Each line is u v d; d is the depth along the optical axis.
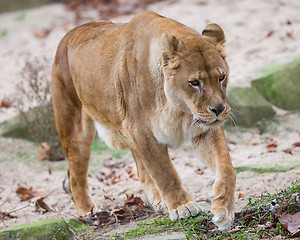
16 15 26.06
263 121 14.94
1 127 15.34
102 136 10.30
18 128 15.21
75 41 10.36
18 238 8.41
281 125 14.83
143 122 8.64
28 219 10.76
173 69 7.88
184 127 8.45
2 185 13.07
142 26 8.87
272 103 15.68
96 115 9.99
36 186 12.84
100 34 9.84
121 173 13.13
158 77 8.28
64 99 10.65
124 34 9.15
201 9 22.45
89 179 12.93
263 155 12.31
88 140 10.66
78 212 10.60
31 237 8.45
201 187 11.27
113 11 24.56
